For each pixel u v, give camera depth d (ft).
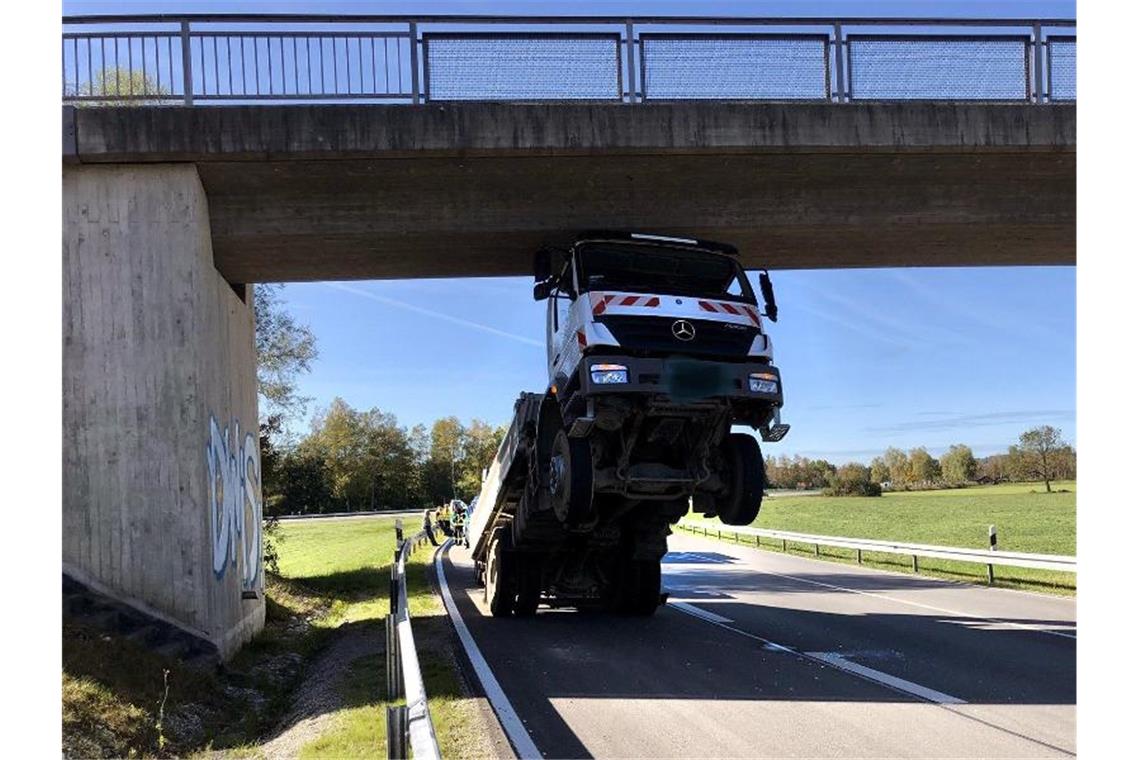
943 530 103.40
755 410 30.45
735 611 42.98
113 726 20.77
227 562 34.73
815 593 50.57
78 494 31.24
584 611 45.03
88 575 30.86
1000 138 37.24
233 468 37.50
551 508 35.04
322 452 288.30
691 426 30.91
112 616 29.12
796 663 29.09
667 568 70.59
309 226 36.01
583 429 28.68
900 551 62.39
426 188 36.27
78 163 32.83
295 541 136.15
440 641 35.12
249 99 34.45
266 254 37.58
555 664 29.68
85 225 32.76
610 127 35.09
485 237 37.88
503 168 35.83
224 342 37.01
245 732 23.94
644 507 36.63
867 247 43.01
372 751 19.38
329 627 45.01
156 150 32.63
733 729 20.94
